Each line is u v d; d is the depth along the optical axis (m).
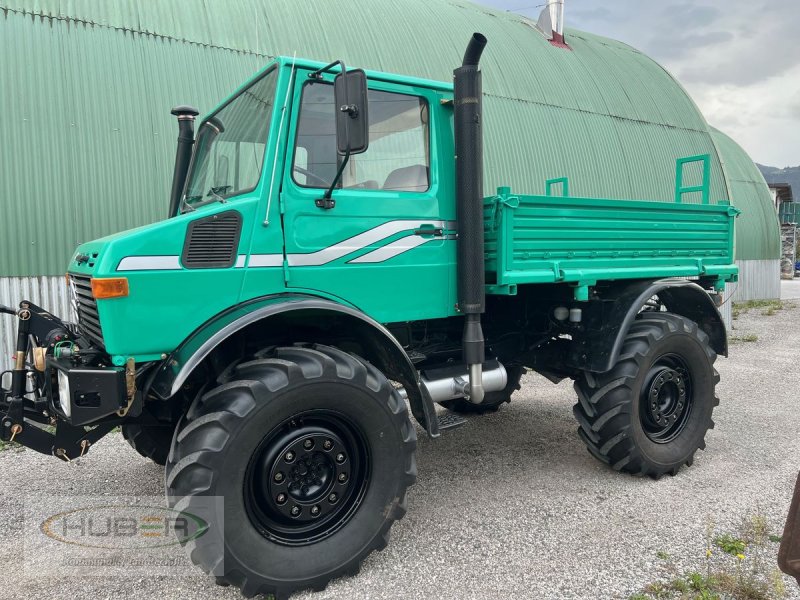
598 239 3.86
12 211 5.92
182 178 3.94
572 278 3.65
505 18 11.68
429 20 9.79
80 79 6.30
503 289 3.43
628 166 10.93
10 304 5.94
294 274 2.86
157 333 2.56
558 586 2.65
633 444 3.76
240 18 7.61
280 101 2.80
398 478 2.81
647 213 4.14
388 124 3.17
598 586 2.64
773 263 17.23
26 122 5.99
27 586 2.69
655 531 3.16
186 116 3.93
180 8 7.25
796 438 4.73
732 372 7.34
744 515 3.34
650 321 3.99
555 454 4.43
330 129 2.97
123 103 6.47
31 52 6.11
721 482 3.84
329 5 8.63
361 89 2.51
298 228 2.87
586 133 10.50
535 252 3.53
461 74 3.18
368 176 3.09
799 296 18.89
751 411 5.52
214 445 2.38
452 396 3.53
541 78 10.54
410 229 3.22
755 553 2.92
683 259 4.40
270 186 2.78
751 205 16.73
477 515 3.38
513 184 9.18
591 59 12.05
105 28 6.59
